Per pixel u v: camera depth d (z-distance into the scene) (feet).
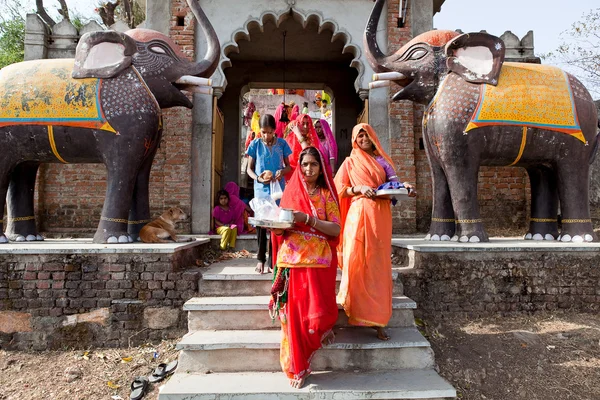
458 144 14.96
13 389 10.48
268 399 8.56
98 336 12.23
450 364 10.65
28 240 16.81
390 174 10.58
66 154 14.84
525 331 12.07
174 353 11.57
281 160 13.34
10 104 14.23
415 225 21.90
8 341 12.12
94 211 22.11
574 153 15.46
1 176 14.92
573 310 13.23
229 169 30.40
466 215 15.08
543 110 14.96
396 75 16.39
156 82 15.21
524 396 9.81
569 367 10.66
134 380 10.53
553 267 13.29
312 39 27.53
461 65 15.29
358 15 22.54
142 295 12.33
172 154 21.12
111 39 14.51
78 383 10.64
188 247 14.05
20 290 12.21
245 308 11.05
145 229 15.10
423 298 12.96
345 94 31.14
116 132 14.24
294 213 8.38
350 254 9.89
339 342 9.90
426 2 22.67
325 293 8.66
